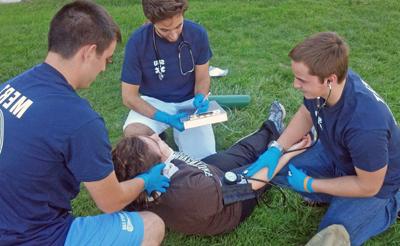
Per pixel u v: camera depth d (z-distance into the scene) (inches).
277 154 107.9
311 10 222.1
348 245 92.0
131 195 84.7
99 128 71.8
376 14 214.5
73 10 72.0
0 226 73.4
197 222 97.7
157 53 119.7
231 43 195.3
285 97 155.0
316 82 80.3
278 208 110.8
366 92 82.0
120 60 187.0
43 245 76.2
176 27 110.3
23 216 73.8
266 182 105.3
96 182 73.7
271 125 126.4
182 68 123.4
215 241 103.6
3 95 73.0
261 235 104.5
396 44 185.6
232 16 219.3
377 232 99.4
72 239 78.8
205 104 124.3
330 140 90.7
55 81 71.3
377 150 80.7
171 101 129.6
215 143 137.2
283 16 216.8
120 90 167.0
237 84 163.6
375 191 87.7
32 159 69.9
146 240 84.4
